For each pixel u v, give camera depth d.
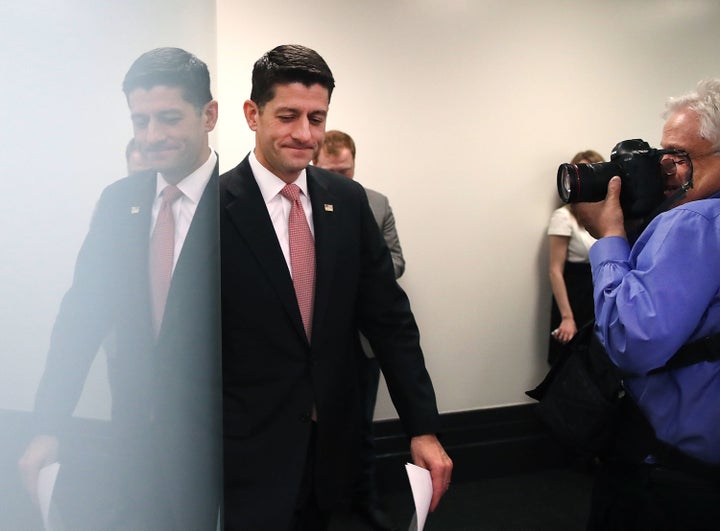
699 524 0.84
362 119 2.28
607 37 2.56
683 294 0.79
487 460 2.47
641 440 0.89
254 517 0.81
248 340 0.85
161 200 0.23
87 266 0.17
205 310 0.30
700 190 0.91
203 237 0.29
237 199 0.86
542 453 2.54
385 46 2.26
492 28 2.39
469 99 2.40
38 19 0.15
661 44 2.65
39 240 0.15
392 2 2.25
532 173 2.53
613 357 0.90
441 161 2.40
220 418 0.37
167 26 0.22
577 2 2.49
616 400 0.94
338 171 1.95
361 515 2.08
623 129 2.64
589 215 1.04
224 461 0.84
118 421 0.19
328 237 0.91
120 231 0.19
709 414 0.82
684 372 0.84
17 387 0.14
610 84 2.60
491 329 2.54
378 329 1.02
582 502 2.24
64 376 0.16
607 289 0.90
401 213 2.37
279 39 2.14
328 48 2.20
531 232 2.56
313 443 0.90
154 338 0.22
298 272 0.90
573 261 2.38
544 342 2.62
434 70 2.34
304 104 0.82
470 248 2.48
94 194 0.17
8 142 0.14
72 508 0.17
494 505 2.22
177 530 0.26
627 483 0.93
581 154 2.42
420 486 0.76
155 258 0.22
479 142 2.44
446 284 2.46
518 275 2.55
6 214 0.14
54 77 0.15
